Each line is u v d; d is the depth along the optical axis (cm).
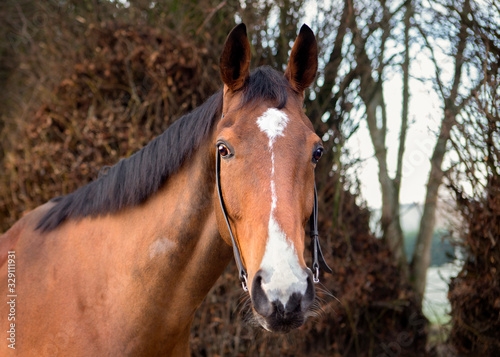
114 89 372
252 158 131
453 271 341
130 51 364
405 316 392
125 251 160
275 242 120
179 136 162
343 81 389
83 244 170
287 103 144
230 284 342
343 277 357
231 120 141
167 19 394
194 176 155
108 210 169
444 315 344
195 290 158
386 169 432
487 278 303
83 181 360
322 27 388
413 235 463
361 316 375
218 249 155
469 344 325
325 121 397
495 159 297
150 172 162
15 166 402
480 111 295
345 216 394
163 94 356
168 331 158
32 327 164
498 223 297
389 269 395
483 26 310
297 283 116
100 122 359
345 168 392
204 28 389
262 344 335
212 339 339
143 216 162
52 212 188
